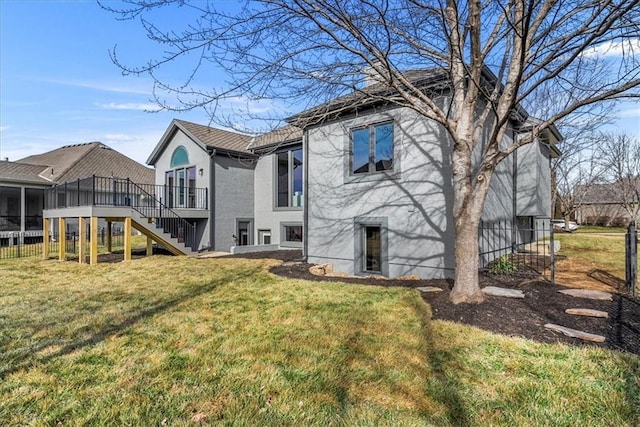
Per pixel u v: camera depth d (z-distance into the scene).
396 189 8.04
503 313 4.47
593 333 3.81
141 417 2.49
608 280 6.32
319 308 5.11
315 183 9.88
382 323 4.36
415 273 7.68
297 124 7.90
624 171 22.39
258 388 2.86
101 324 4.54
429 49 5.30
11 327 4.43
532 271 7.12
